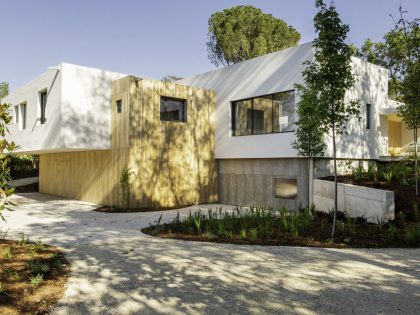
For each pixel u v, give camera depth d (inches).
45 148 465.4
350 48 260.8
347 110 267.0
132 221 343.6
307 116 321.1
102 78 458.3
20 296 140.1
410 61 358.3
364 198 311.9
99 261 196.2
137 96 438.3
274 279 168.1
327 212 364.5
